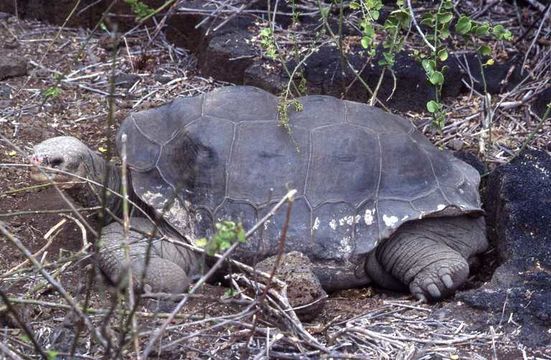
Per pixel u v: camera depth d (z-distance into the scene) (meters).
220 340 6.29
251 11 10.52
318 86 9.62
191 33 10.80
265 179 7.11
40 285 6.54
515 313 6.66
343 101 7.67
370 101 9.03
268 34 8.75
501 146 8.88
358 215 7.06
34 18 11.63
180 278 6.87
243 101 7.52
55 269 7.07
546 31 10.51
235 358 6.13
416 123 9.38
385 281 7.40
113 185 7.62
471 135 9.10
